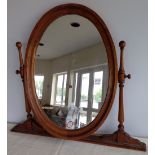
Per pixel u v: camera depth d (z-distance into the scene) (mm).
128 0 996
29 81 982
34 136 954
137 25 979
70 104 956
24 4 1139
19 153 774
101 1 1023
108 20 1011
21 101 1130
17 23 1143
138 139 896
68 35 992
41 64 1004
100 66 924
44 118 950
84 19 968
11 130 1004
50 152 784
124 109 977
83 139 888
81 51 969
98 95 912
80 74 961
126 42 985
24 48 1124
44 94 984
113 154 772
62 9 988
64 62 992
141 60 967
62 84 980
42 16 1021
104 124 991
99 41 937
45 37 1013
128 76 881
